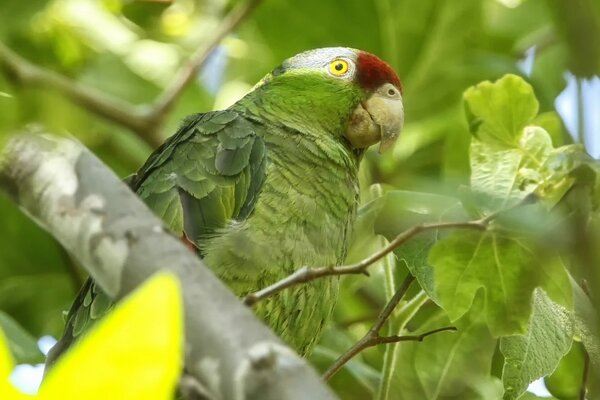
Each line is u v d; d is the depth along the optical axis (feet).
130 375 11.02
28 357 29.84
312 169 27.30
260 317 25.39
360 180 36.42
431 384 27.50
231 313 14.79
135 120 36.22
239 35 41.52
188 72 36.91
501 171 23.32
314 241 26.35
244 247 25.21
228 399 14.20
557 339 23.50
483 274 22.62
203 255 24.97
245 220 25.72
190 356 14.60
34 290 37.81
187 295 15.05
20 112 23.12
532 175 22.85
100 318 24.20
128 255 16.21
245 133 27.22
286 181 26.66
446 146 36.09
